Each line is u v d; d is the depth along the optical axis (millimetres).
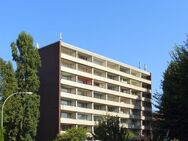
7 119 63094
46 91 88188
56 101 86000
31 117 66250
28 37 70125
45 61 89812
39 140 86562
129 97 109812
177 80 29359
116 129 24266
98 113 95062
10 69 66562
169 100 30062
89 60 98812
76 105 89500
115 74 106625
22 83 68062
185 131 29984
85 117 92000
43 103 87938
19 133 64688
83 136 75125
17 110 64938
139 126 111000
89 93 95062
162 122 30719
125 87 109750
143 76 122062
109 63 106438
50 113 86375
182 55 29984
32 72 68875
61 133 79188
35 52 70312
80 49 94688
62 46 89375
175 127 30109
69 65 91938
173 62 30891
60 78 86812
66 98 88062
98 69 99938
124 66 111438
